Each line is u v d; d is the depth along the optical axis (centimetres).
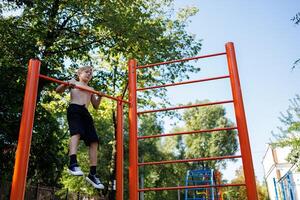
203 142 3403
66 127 1705
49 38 1129
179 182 3191
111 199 1477
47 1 1085
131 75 461
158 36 1228
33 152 1104
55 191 1603
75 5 1108
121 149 434
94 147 387
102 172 2067
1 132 1002
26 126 328
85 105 395
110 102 1519
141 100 1477
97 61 1472
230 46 440
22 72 993
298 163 1569
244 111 400
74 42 1159
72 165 347
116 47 1227
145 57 1280
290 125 1384
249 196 358
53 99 1280
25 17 1077
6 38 1004
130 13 1198
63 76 1162
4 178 1068
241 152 382
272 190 3412
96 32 1195
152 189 404
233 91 415
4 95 1000
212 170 1733
